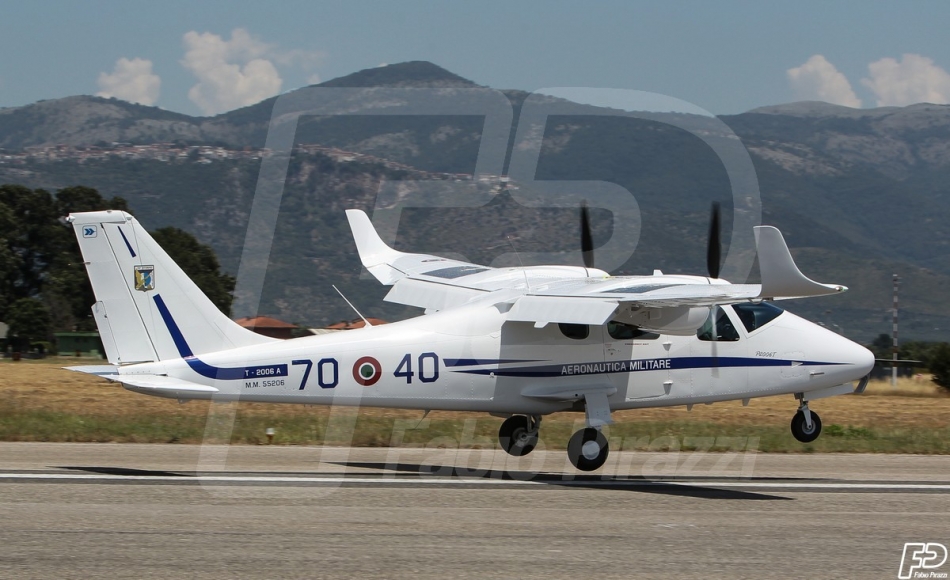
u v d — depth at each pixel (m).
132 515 24.88
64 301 197.50
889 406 76.62
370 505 27.16
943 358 95.38
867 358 36.97
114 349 32.16
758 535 24.30
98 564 20.12
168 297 32.44
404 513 26.08
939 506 28.83
